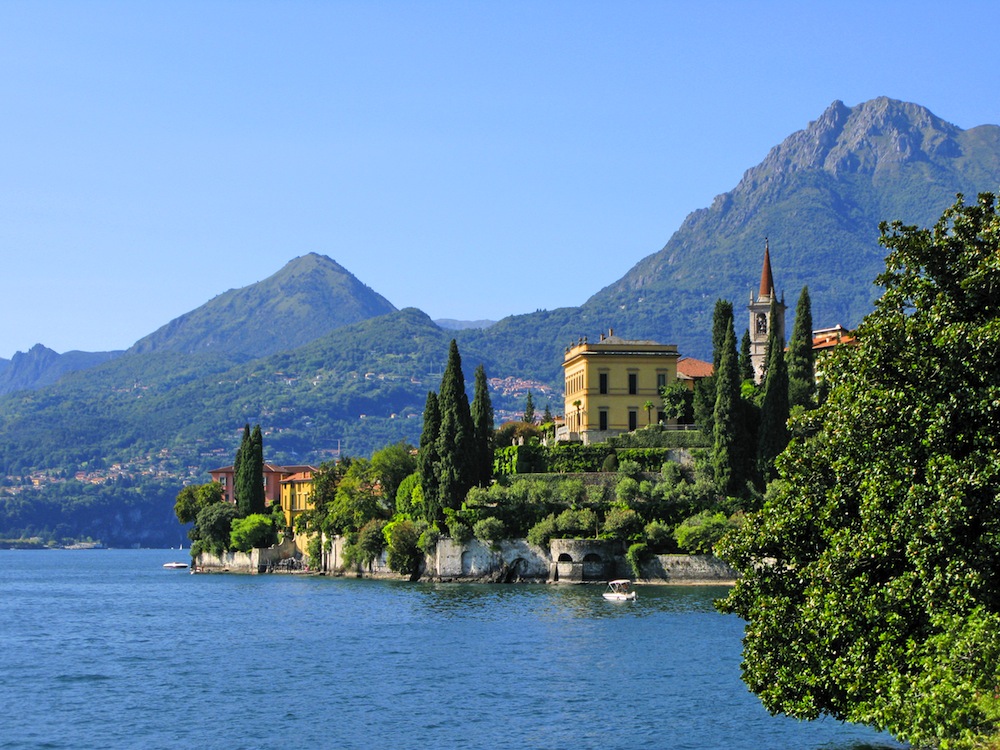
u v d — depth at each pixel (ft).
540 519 583.58
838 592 172.45
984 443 165.68
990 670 149.38
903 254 182.39
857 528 177.99
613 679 288.51
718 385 565.94
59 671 325.83
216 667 327.06
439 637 375.25
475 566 590.55
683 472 585.63
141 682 304.09
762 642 183.52
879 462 173.78
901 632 167.22
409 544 624.18
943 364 170.09
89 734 242.78
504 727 238.48
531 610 449.06
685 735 228.22
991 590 160.45
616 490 575.79
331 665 323.57
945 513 159.33
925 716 150.92
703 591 520.42
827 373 193.06
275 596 567.59
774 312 586.45
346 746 226.58
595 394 627.05
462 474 599.98
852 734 227.61
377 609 473.26
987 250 175.73
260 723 248.32
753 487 556.10
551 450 607.37
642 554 559.38
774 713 182.50
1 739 239.09
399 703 265.13
